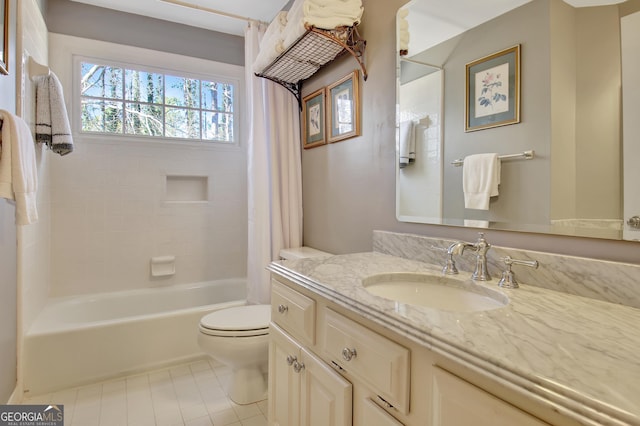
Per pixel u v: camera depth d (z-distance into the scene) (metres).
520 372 0.49
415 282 1.12
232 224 2.95
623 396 0.42
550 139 0.94
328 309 0.96
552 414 0.47
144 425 1.55
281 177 2.26
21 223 1.29
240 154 2.96
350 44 1.69
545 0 0.95
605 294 0.81
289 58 1.85
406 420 0.71
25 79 1.72
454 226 1.23
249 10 2.41
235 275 2.97
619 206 0.81
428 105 1.33
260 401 1.76
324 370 0.96
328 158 2.00
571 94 0.89
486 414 0.55
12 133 1.24
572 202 0.89
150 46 2.58
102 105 2.49
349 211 1.82
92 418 1.60
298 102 2.29
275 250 2.23
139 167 2.60
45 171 2.19
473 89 1.16
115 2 2.37
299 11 1.55
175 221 2.74
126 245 2.57
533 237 0.99
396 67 1.48
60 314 2.14
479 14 1.13
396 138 1.48
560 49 0.92
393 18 1.50
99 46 2.41
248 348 1.65
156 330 2.06
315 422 1.01
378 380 0.76
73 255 2.40
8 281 1.54
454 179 1.23
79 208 2.41
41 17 2.04
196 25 2.72
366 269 1.16
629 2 0.80
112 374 1.94
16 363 1.67
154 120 2.67
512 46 1.04
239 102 2.94
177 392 1.83
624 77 0.80
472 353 0.56
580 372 0.48
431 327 0.65
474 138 1.15
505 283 0.94
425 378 0.66
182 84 2.77
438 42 1.28
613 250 0.83
